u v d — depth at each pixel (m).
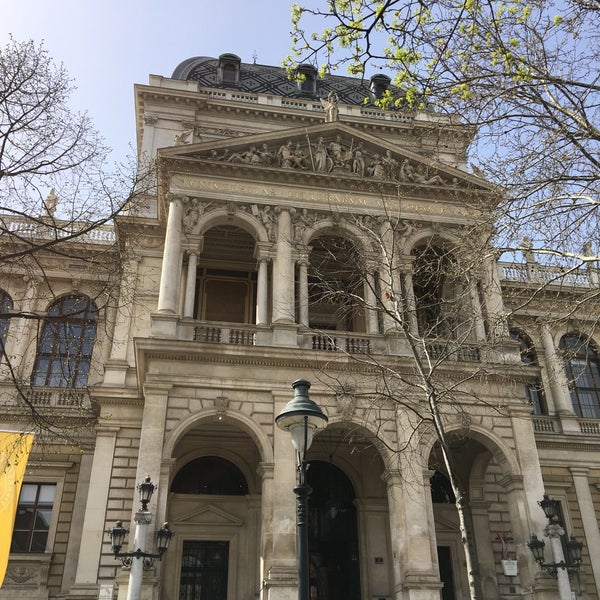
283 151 32.19
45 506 30.80
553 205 16.55
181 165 30.81
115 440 29.84
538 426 36.94
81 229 21.91
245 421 25.73
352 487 31.72
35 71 19.52
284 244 29.91
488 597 29.03
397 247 27.42
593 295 18.64
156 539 22.80
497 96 15.48
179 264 28.77
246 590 28.36
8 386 32.75
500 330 28.77
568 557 33.31
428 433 26.58
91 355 32.62
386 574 29.42
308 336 28.19
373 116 42.78
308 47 14.16
